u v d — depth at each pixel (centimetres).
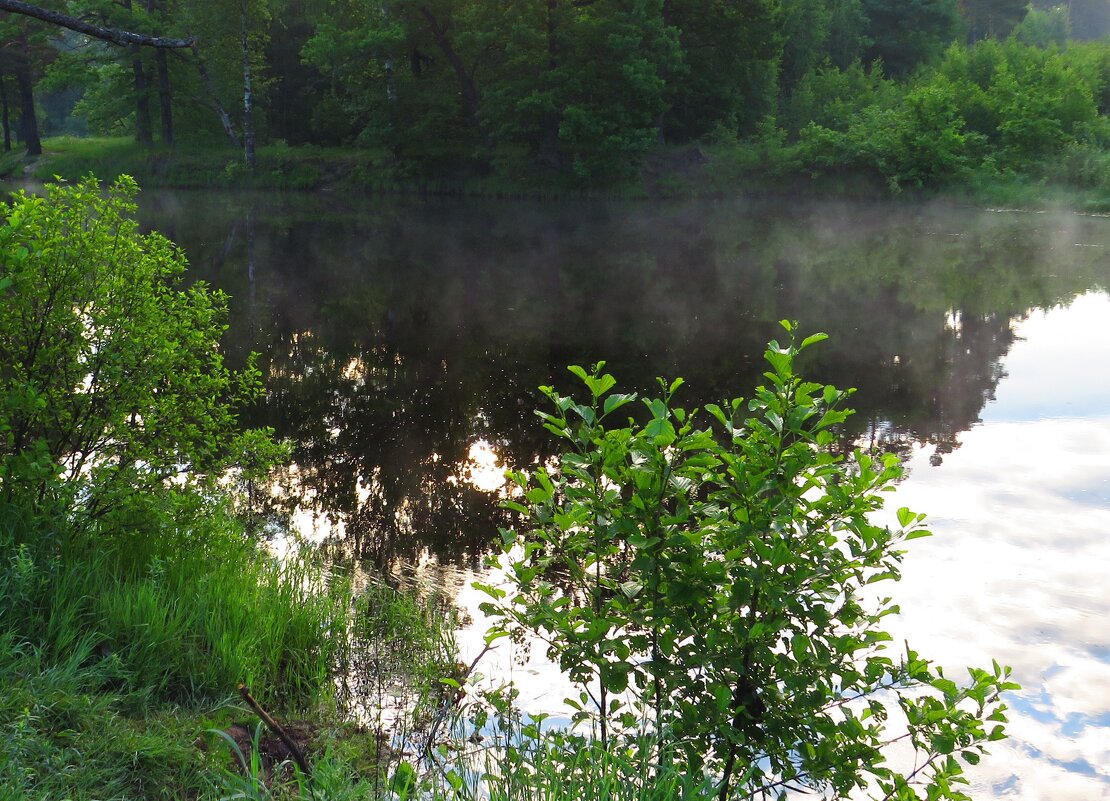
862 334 1425
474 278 1952
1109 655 487
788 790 376
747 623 333
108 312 503
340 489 760
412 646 491
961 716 319
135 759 337
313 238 2602
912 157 3844
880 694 450
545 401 1040
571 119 3819
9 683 362
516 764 315
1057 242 2675
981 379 1147
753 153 4081
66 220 499
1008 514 698
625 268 2125
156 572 453
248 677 420
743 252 2433
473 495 751
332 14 4325
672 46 3853
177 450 553
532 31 3800
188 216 3144
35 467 454
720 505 340
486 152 4194
